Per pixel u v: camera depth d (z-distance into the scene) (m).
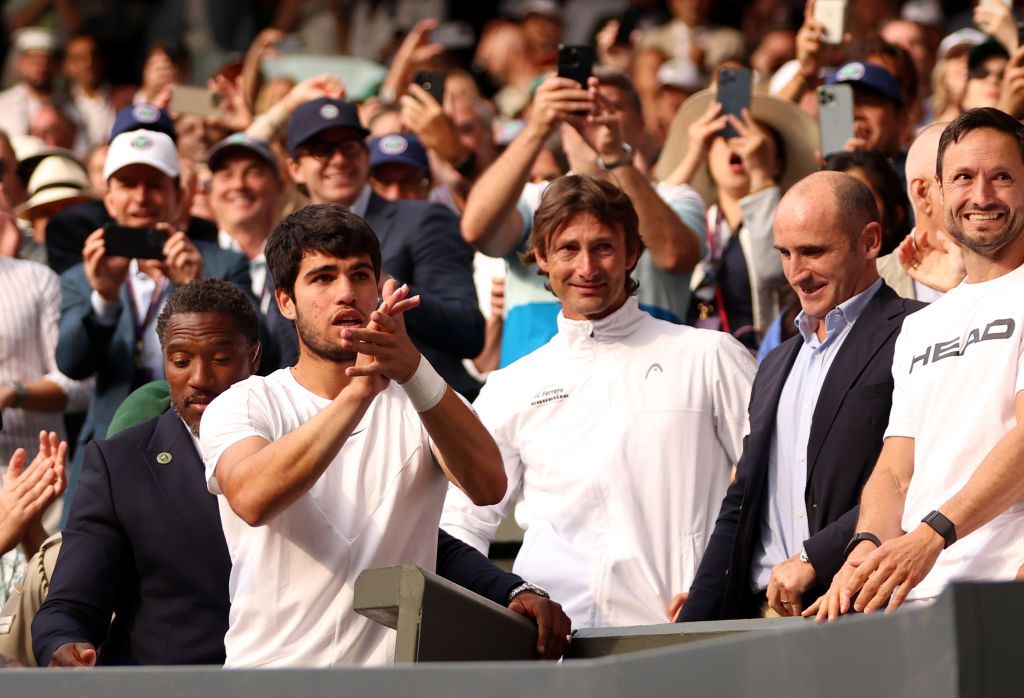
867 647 9.56
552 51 36.16
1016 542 14.62
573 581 18.12
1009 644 9.18
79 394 24.69
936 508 14.75
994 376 14.90
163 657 16.22
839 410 17.05
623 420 18.44
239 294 17.56
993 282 15.30
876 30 34.59
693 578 17.91
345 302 14.94
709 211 23.72
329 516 14.59
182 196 25.64
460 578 15.38
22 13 44.09
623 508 18.20
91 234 24.80
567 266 18.66
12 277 25.28
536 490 18.69
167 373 17.16
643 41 37.41
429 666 11.04
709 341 18.81
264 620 14.45
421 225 23.00
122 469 16.67
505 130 30.77
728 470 18.58
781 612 16.27
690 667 10.22
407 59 32.06
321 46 42.47
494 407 18.98
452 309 22.09
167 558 16.36
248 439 14.55
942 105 28.41
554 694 10.69
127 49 41.88
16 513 18.23
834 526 16.19
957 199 15.34
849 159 21.09
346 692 11.22
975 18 25.48
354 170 23.53
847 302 17.41
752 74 23.70
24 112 40.22
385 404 14.95
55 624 15.91
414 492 14.80
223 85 33.16
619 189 18.86
